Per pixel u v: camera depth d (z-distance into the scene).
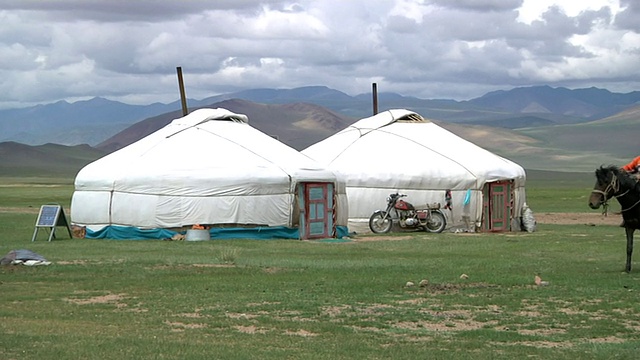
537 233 32.03
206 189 27.67
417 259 21.73
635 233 31.39
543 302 14.43
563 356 10.57
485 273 18.20
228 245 25.39
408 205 32.00
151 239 27.83
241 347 10.75
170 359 9.94
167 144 29.25
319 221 29.22
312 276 17.66
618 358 10.50
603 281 16.72
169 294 15.23
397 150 33.50
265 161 28.89
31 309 13.70
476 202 32.88
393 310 13.72
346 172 32.50
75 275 17.69
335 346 10.97
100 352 10.20
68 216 42.19
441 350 10.84
